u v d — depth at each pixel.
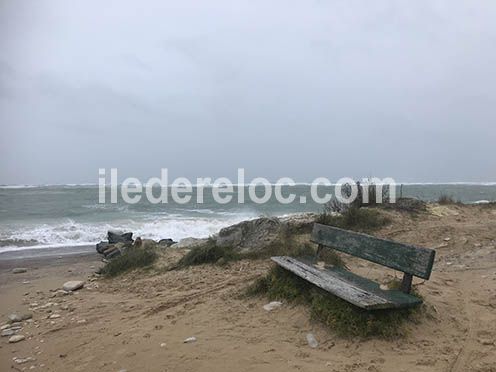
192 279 7.71
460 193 51.50
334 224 10.84
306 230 10.66
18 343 5.20
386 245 5.10
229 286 6.95
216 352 4.36
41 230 18.88
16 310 6.75
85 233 18.30
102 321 5.82
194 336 4.84
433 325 4.65
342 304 4.77
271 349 4.36
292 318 5.14
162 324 5.37
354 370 3.80
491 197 43.84
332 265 6.44
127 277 8.62
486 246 8.79
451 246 9.09
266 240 9.48
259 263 8.29
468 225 10.73
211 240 10.30
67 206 32.84
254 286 6.25
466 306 5.31
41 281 9.12
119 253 12.23
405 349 4.14
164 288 7.35
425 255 4.49
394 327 4.41
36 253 13.90
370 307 4.21
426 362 3.85
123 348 4.66
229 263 8.48
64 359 4.57
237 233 10.03
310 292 5.50
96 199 40.94
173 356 4.33
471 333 4.47
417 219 11.68
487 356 3.93
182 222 21.73
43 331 5.59
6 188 71.88
